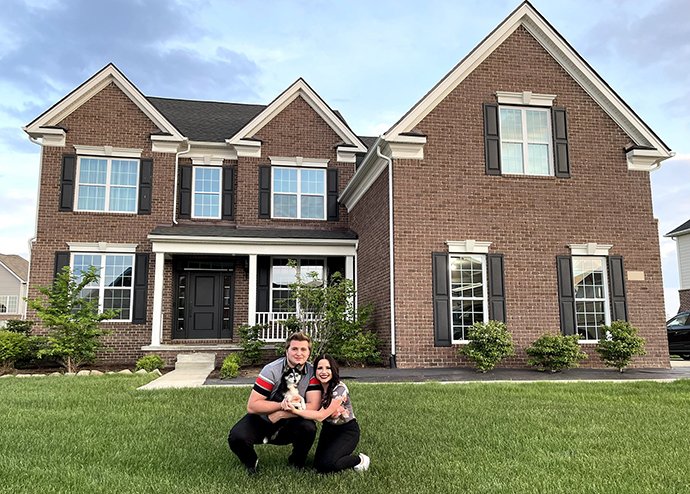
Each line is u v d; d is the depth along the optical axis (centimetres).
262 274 1797
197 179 1855
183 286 1772
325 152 1906
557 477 439
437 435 586
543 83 1507
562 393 920
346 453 454
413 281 1361
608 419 687
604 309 1455
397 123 1393
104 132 1731
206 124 1991
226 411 730
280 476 434
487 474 443
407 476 435
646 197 1510
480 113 1459
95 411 732
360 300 1662
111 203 1712
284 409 443
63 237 1664
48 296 1523
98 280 1662
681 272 3039
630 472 455
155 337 1557
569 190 1472
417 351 1338
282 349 1466
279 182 1872
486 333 1280
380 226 1477
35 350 1485
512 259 1415
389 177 1402
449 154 1425
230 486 408
